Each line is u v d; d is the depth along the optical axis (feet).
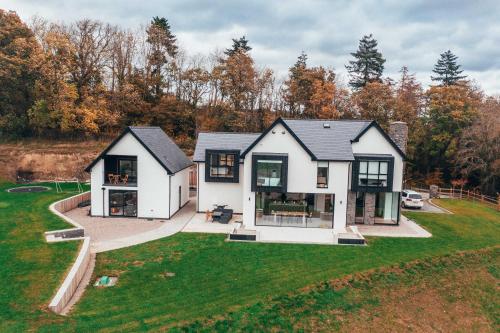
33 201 102.17
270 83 199.82
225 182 102.89
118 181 100.12
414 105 199.72
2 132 150.10
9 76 140.67
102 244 76.02
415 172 181.88
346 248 77.10
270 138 88.94
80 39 166.81
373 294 60.90
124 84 173.47
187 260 68.54
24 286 52.95
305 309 54.60
